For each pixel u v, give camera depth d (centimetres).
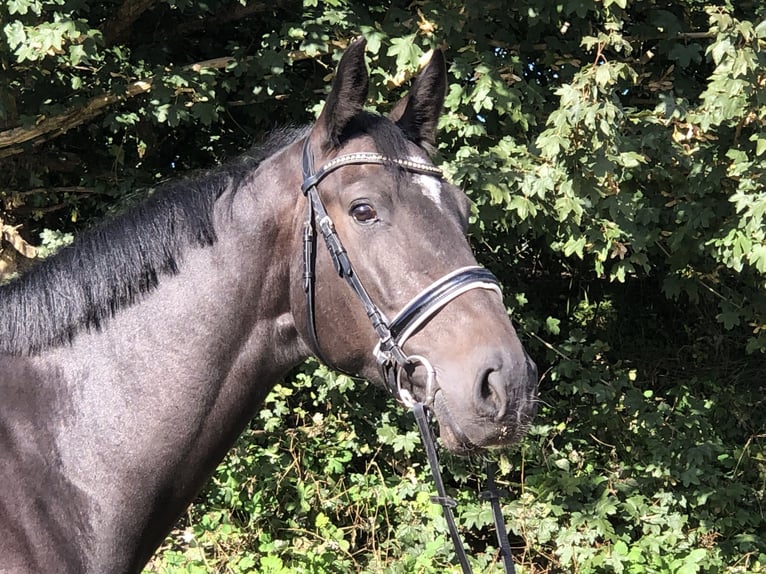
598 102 351
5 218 488
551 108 438
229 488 453
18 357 181
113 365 179
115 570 175
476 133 414
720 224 442
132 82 435
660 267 594
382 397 504
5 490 167
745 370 612
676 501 477
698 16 474
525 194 380
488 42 427
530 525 453
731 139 416
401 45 384
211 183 193
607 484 487
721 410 559
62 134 505
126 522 175
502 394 162
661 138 416
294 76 485
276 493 467
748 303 523
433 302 170
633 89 486
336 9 421
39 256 418
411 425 491
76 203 500
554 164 382
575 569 444
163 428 177
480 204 385
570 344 534
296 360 196
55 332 181
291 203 188
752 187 377
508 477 506
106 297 183
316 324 185
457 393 165
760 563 463
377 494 464
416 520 464
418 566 421
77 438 175
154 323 181
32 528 167
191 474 183
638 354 639
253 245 186
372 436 506
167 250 184
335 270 180
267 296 188
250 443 477
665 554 452
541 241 560
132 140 530
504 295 518
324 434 496
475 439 164
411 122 205
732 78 351
